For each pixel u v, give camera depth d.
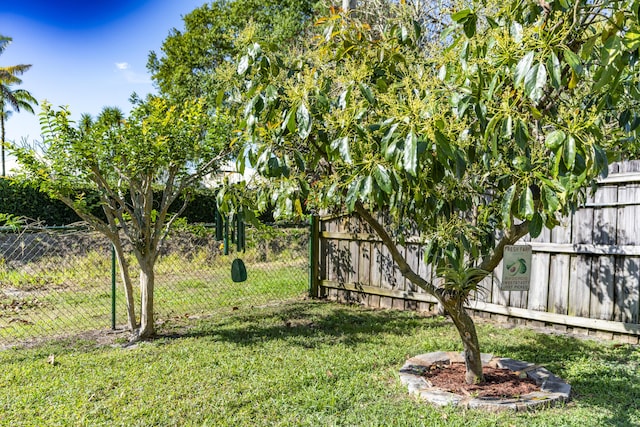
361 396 3.53
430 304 6.60
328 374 3.98
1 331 5.52
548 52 2.19
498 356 4.32
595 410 3.25
